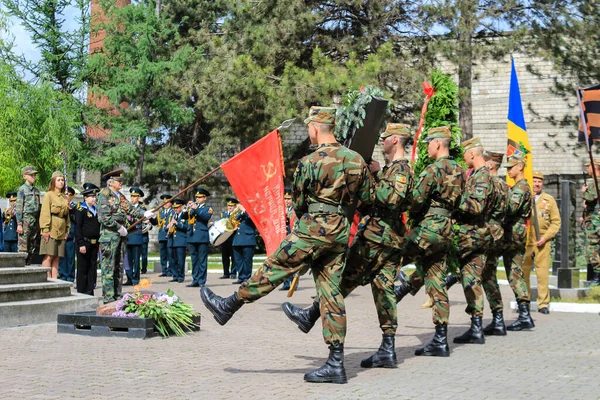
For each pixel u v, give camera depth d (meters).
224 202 35.28
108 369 7.25
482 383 6.66
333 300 6.68
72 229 17.28
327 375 6.62
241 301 6.87
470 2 26.59
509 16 27.75
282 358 7.99
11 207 20.08
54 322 11.03
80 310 11.58
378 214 7.50
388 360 7.45
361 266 7.47
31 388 6.32
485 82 36.34
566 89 30.78
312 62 29.17
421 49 28.89
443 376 7.00
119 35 36.38
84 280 14.05
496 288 9.96
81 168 37.81
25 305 10.74
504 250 10.60
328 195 6.65
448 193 8.20
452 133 10.09
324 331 6.70
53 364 7.52
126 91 35.25
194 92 33.47
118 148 35.69
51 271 15.09
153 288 17.23
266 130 28.81
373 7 28.53
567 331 10.34
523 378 6.91
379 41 29.83
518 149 12.49
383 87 27.16
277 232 9.65
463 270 9.27
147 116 36.78
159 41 36.97
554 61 28.94
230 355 8.17
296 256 6.67
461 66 27.70
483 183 9.02
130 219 15.41
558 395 6.16
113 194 12.60
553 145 35.72
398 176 7.40
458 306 13.66
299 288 18.02
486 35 28.78
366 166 6.76
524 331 10.34
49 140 32.44
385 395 6.12
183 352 8.34
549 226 12.40
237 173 9.80
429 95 10.16
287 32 29.09
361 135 7.85
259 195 9.73
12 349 8.52
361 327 10.82
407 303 14.17
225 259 20.59
